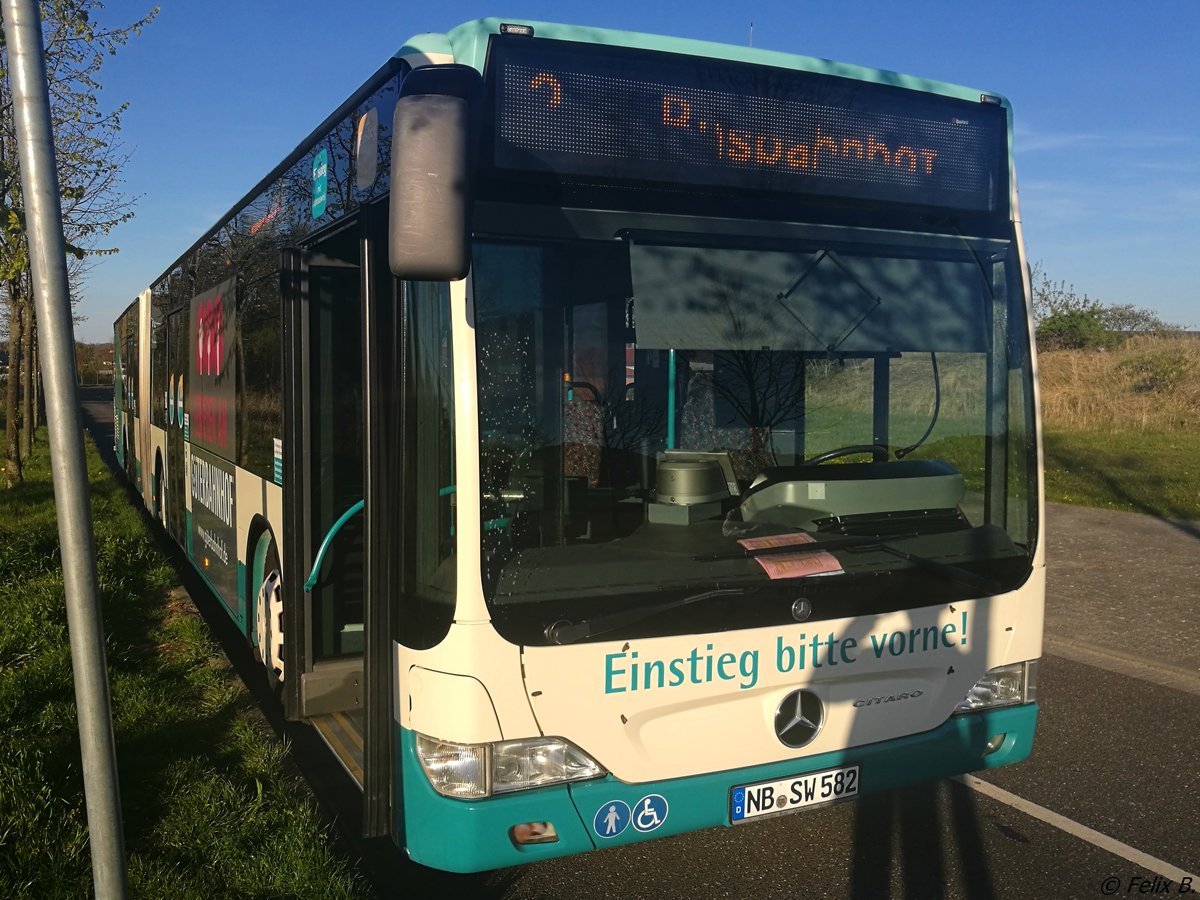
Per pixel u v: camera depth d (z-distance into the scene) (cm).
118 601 855
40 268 238
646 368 370
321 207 474
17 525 1279
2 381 2841
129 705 590
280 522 543
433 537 347
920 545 396
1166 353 2778
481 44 351
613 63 366
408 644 353
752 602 365
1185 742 598
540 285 353
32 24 234
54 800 445
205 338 813
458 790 337
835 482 387
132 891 380
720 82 381
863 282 402
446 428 343
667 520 363
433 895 410
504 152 352
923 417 411
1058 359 2912
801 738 374
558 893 412
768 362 390
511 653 337
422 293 357
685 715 358
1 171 713
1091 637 831
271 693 647
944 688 401
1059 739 602
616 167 366
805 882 422
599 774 349
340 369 509
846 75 401
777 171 389
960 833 470
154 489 1247
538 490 348
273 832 435
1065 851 453
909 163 412
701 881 423
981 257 423
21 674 627
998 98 429
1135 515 1420
